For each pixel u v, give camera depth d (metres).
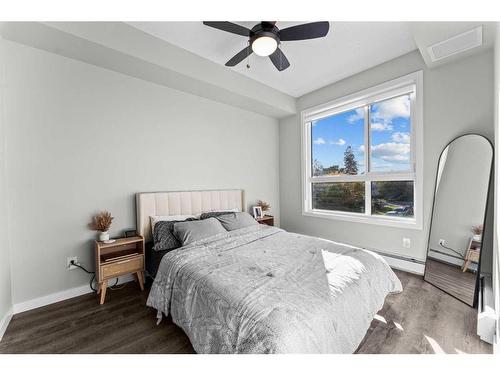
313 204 3.91
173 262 1.87
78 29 1.87
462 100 2.27
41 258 2.05
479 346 1.49
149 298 1.90
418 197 2.60
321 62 2.79
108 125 2.43
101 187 2.39
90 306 2.04
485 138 2.08
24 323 1.79
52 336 1.64
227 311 1.26
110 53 2.11
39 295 2.04
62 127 2.16
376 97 2.93
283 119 4.23
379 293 1.71
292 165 4.11
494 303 1.68
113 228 2.47
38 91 2.03
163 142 2.85
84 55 2.14
